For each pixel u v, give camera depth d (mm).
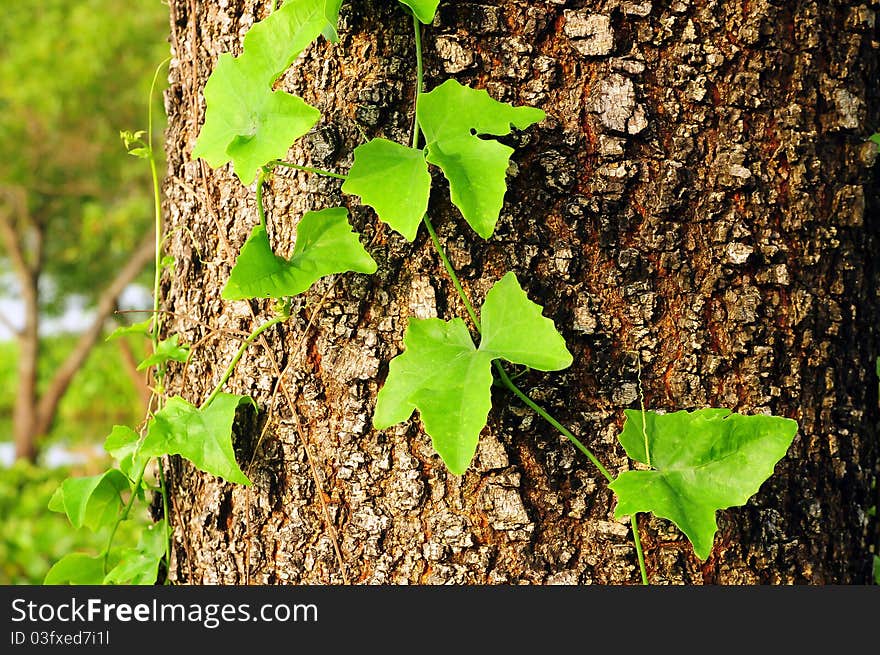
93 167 6762
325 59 1646
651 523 1628
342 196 1643
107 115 6473
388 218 1588
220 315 1682
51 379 8562
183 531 1702
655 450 1607
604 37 1626
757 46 1637
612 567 1624
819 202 1650
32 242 8211
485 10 1628
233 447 1662
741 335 1633
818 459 1652
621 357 1628
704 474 1602
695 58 1631
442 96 1602
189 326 1704
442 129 1602
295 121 1596
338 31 1643
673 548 1628
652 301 1628
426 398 1590
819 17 1652
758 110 1638
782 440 1600
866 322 1688
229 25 1677
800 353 1646
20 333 7457
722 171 1633
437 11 1631
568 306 1628
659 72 1631
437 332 1611
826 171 1653
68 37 6207
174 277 1731
